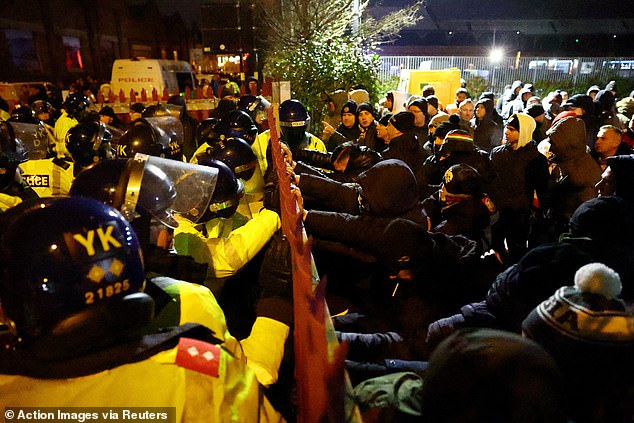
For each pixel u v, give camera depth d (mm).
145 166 1593
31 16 23016
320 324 842
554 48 31797
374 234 2004
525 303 1603
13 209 1100
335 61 8406
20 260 999
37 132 3918
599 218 1888
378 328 1961
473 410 777
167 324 1285
